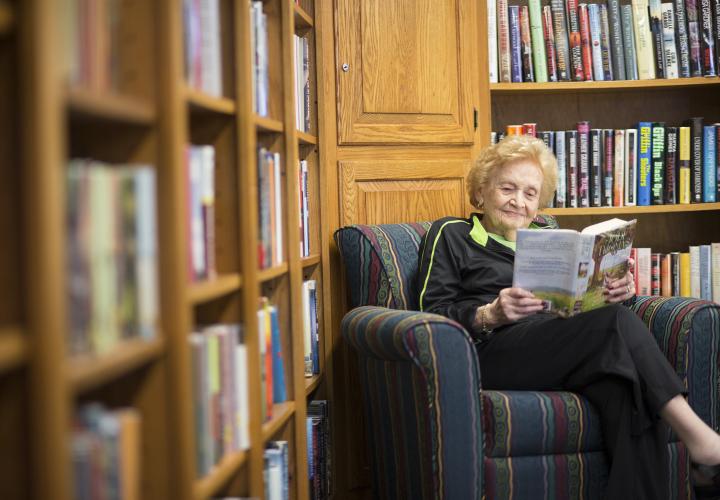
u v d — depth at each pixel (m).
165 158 1.20
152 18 1.21
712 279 3.11
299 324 2.14
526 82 3.05
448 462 1.91
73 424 1.02
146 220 1.15
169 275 1.20
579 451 2.03
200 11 1.49
